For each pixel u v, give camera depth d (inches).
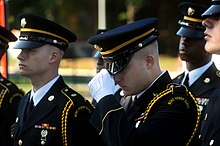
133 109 275.4
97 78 280.5
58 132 316.8
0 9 606.2
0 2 605.9
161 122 256.8
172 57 2016.5
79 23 2285.9
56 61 332.8
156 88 270.1
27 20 326.6
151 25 269.1
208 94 394.9
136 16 2094.0
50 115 322.0
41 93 332.2
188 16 405.7
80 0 2237.9
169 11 2096.5
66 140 315.9
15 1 1974.7
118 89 348.5
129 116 275.4
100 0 1342.3
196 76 406.9
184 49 403.9
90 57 1737.2
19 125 333.1
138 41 266.1
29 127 323.9
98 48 274.5
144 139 253.4
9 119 411.2
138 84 269.9
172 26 2086.6
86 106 325.4
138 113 271.9
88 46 1761.8
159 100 266.1
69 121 318.0
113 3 2121.1
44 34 327.0
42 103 328.2
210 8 254.5
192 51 400.5
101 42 268.4
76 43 1755.7
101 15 1347.2
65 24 2234.3
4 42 436.1
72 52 1697.8
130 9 2068.2
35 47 322.7
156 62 274.1
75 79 1331.2
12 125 395.9
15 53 1544.0
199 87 401.7
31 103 335.3
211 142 264.7
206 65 406.3
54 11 2154.3
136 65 267.0
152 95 269.7
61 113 319.6
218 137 262.7
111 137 255.9
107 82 276.7
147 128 255.9
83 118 320.5
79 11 2268.7
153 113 265.3
